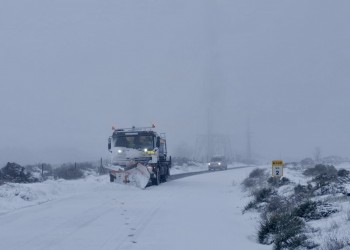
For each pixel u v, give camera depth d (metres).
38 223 14.06
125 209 17.55
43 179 33.81
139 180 29.20
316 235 10.48
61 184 25.86
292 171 34.34
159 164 33.91
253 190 22.25
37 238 11.71
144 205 18.94
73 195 23.52
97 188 26.92
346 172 20.95
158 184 32.94
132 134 32.44
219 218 15.39
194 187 30.45
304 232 10.90
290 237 10.53
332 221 11.35
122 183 29.45
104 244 11.01
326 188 15.83
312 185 18.75
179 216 15.67
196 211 17.14
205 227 13.48
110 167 30.81
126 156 32.22
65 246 10.78
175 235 12.18
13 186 21.86
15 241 11.34
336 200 13.73
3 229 13.02
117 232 12.55
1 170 31.98
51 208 17.80
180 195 23.92
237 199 21.91
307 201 13.18
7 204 18.14
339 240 9.39
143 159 32.06
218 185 32.62
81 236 11.98
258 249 10.67
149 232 12.58
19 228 13.18
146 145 32.28
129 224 13.89
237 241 11.55
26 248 10.57
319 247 9.52
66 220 14.66
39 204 19.20
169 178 42.50
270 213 14.16
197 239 11.70
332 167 32.81
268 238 11.49
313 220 12.31
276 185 21.94
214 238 11.85
